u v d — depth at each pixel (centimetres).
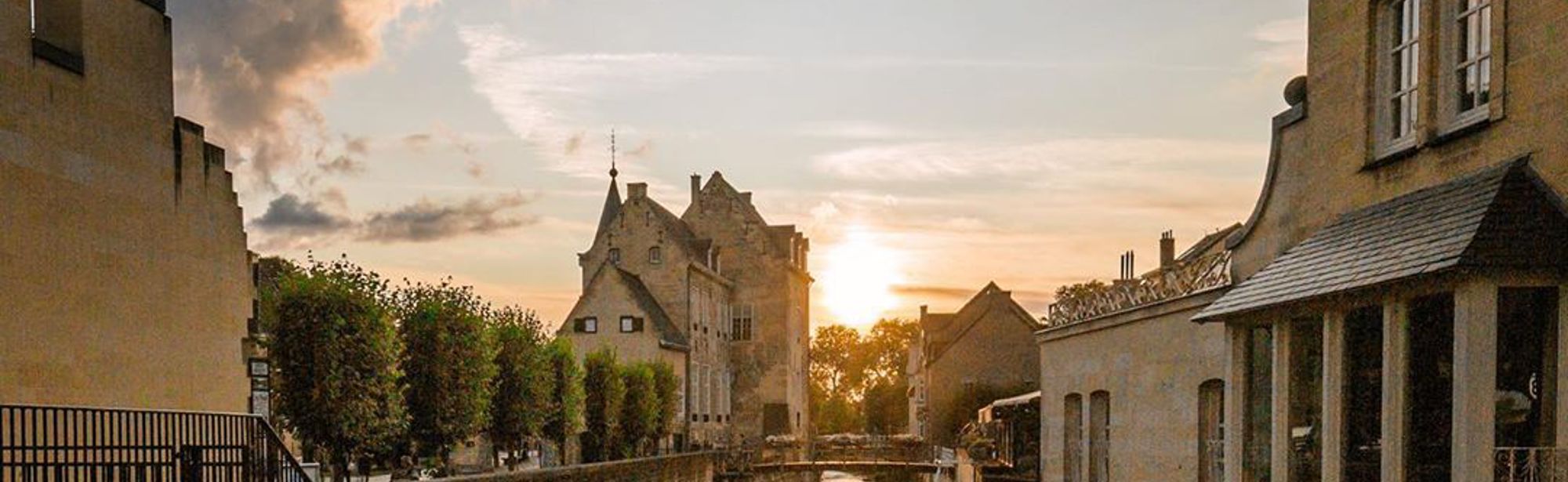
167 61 1877
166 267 1850
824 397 16362
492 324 3988
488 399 3644
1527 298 1191
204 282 1967
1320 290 1329
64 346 1597
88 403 1642
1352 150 1500
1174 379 1977
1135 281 2173
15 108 1512
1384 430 1241
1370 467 1341
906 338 16475
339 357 2833
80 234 1638
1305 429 1472
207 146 2002
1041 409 2966
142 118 1798
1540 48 1172
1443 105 1337
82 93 1652
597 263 7850
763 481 6744
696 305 7925
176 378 1864
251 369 2223
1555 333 1155
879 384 14688
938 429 7762
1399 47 1441
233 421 1622
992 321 7875
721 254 8906
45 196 1568
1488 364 1113
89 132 1666
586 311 7075
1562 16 1141
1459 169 1295
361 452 2994
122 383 1720
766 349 8794
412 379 3447
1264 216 1727
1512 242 1105
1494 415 1110
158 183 1834
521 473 3253
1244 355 1602
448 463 3744
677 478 5262
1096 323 2405
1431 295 1202
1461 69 1325
